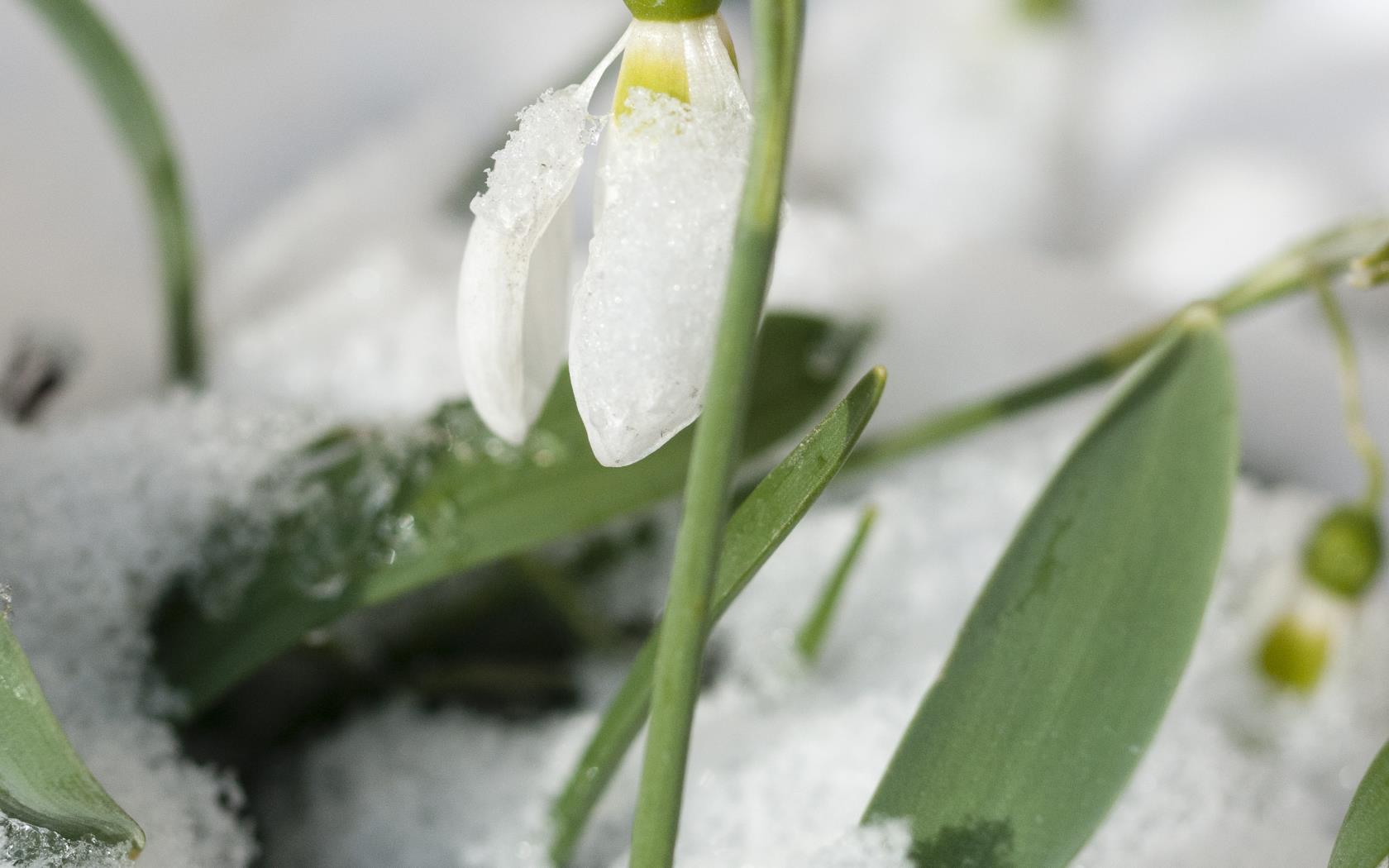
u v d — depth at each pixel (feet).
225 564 0.87
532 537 0.85
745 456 0.89
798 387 0.90
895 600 0.95
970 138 1.62
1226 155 1.71
